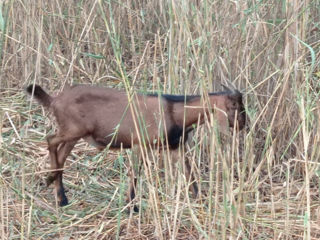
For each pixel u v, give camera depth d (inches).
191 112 423.8
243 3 508.1
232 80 512.4
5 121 547.2
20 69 620.7
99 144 431.8
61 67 601.3
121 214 423.5
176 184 441.1
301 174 486.0
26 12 571.8
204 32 463.2
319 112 448.5
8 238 391.2
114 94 425.1
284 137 496.4
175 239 390.9
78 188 464.4
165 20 589.0
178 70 489.7
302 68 482.9
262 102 512.4
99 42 628.7
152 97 427.2
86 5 639.8
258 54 494.3
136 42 679.1
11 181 459.5
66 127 424.8
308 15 514.9
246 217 405.4
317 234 402.3
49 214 426.0
